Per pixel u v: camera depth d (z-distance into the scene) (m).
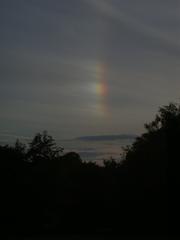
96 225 96.38
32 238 64.31
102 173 108.31
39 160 103.06
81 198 100.88
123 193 76.94
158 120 75.06
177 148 56.00
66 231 92.19
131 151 84.81
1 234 66.50
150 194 67.88
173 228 59.59
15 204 70.44
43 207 85.06
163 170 65.38
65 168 111.75
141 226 70.69
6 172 70.81
